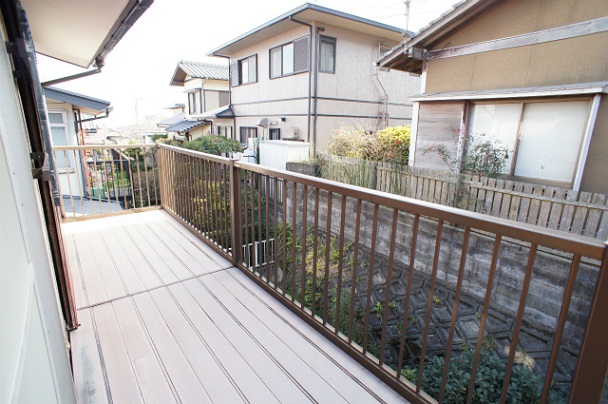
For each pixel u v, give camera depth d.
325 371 1.75
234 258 2.94
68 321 2.01
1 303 0.62
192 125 15.05
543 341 3.39
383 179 5.44
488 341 3.68
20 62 1.51
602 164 4.51
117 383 1.65
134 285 2.60
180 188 4.02
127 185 8.81
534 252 1.06
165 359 1.81
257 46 11.55
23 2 2.47
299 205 6.28
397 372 1.62
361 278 5.12
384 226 4.89
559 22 4.80
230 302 2.38
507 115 5.43
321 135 10.15
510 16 5.27
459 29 5.89
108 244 3.41
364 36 10.57
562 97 4.73
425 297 4.39
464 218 1.23
